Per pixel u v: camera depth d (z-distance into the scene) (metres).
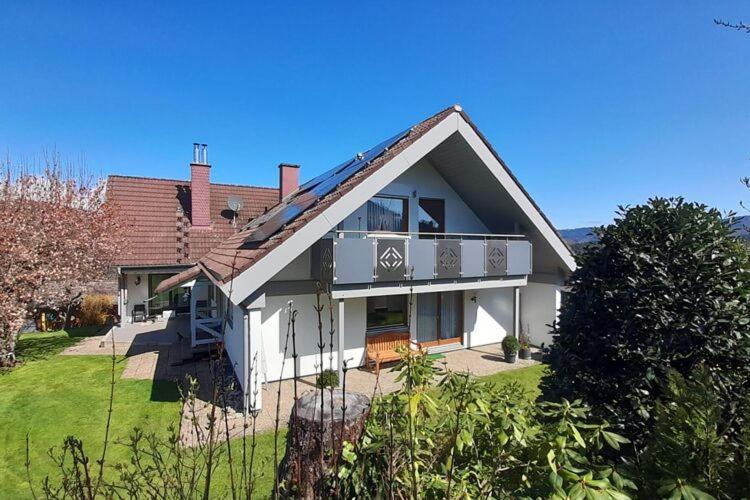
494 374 10.66
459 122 10.17
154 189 20.45
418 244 10.18
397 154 9.21
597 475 2.51
